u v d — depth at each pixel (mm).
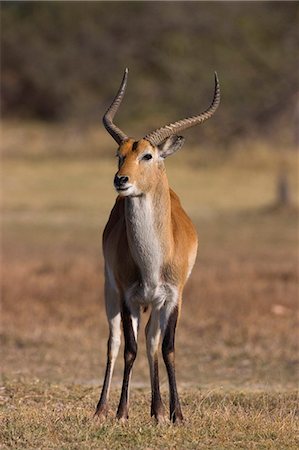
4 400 35062
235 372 44438
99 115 186750
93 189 128250
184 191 125875
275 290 62938
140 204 29781
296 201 114750
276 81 166375
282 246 90312
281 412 32062
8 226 102312
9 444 27453
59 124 197750
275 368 45312
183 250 30875
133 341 30672
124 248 30578
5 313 56312
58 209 113625
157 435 28438
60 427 29219
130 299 30703
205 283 64375
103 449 26938
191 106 175250
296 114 160875
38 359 46375
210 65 176250
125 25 192125
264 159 145750
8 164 148000
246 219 106062
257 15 179625
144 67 191250
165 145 30188
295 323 54594
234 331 52344
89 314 56344
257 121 159625
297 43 173000
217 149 150500
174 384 30438
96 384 40156
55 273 68875
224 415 30859
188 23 182875
